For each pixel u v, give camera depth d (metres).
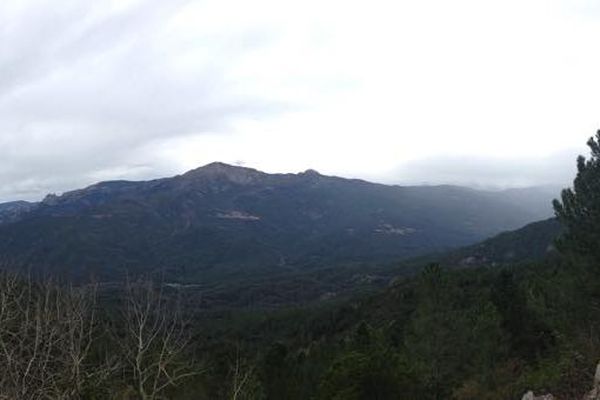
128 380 15.38
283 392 32.62
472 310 30.20
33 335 12.62
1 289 12.54
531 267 49.59
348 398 21.52
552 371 19.14
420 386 24.50
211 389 25.11
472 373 27.53
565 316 22.20
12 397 11.08
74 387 12.26
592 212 21.47
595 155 22.16
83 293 13.88
